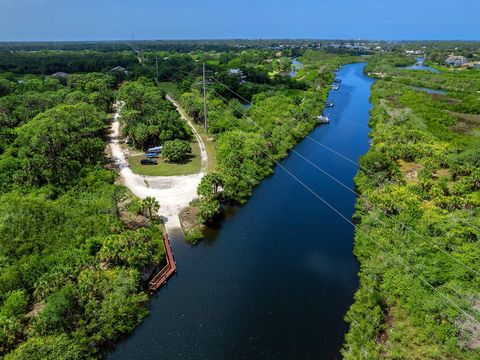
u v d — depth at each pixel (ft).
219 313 150.61
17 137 275.39
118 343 135.54
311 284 166.91
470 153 266.36
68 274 143.74
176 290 161.79
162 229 199.31
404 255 164.14
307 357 131.95
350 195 248.93
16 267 147.74
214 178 225.97
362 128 395.14
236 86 531.09
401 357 122.62
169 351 133.69
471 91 532.73
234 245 193.88
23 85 460.14
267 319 148.05
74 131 276.62
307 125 382.63
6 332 123.95
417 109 415.85
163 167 274.16
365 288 153.79
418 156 281.13
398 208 200.75
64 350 117.08
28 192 213.66
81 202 204.33
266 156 293.64
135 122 316.19
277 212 226.79
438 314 133.59
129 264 156.15
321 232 206.59
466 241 172.14
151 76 602.85
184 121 372.38
